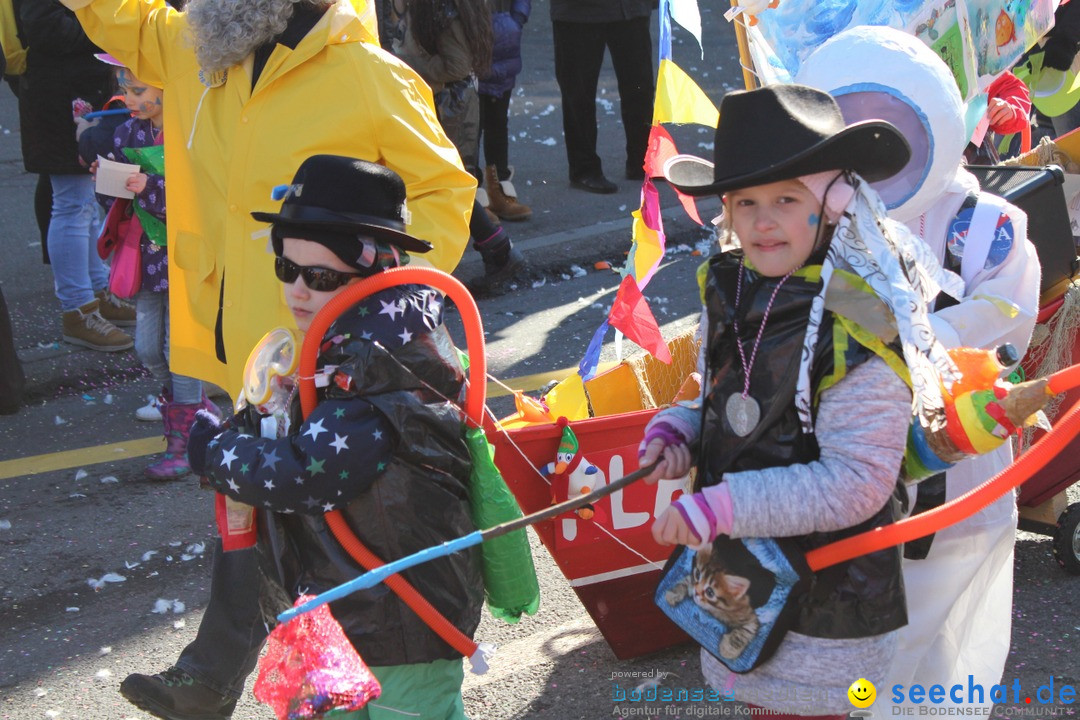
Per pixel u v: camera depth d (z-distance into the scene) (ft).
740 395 7.23
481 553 8.63
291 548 8.39
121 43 12.15
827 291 6.83
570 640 12.42
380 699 8.34
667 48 12.01
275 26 10.69
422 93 11.33
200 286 11.89
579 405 12.10
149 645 13.15
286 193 8.28
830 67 9.34
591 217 30.22
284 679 7.16
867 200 6.93
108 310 23.48
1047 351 12.10
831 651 7.22
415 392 7.99
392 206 8.22
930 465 7.38
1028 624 12.12
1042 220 11.65
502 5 28.55
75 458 18.39
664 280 25.91
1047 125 25.31
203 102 11.58
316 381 7.93
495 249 25.07
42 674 12.60
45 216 23.67
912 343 6.64
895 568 7.27
